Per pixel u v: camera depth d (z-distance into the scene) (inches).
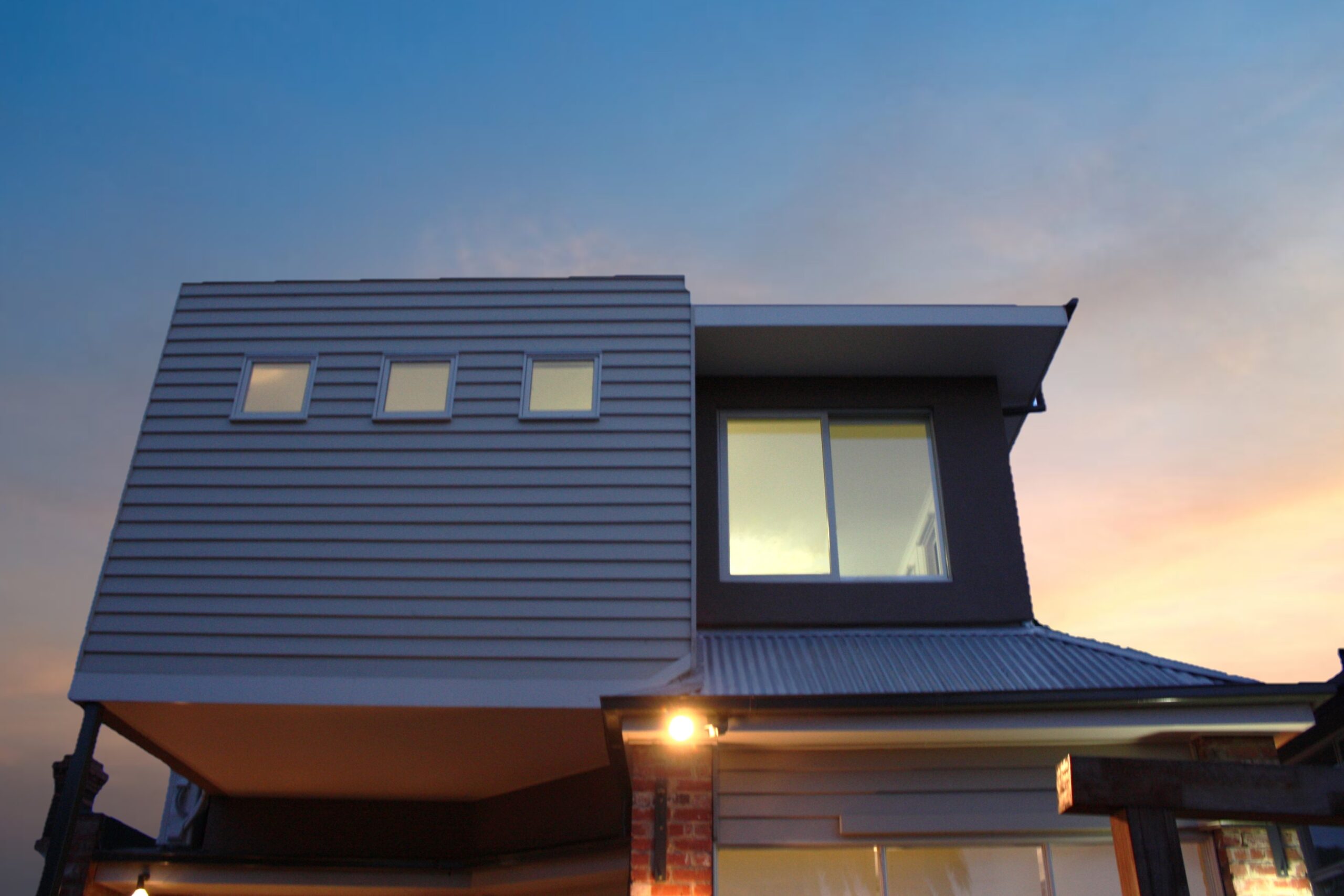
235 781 398.0
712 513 373.7
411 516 332.2
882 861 260.1
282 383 362.3
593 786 372.8
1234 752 258.2
